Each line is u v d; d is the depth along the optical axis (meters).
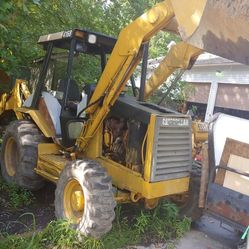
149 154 4.16
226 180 4.29
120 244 4.23
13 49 6.80
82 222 4.04
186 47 4.98
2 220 4.60
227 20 3.42
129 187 4.37
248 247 3.70
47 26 7.66
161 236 4.57
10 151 5.86
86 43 5.01
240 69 10.63
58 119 5.31
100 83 4.50
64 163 4.78
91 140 4.78
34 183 5.38
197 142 6.23
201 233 4.99
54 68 5.52
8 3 4.16
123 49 4.25
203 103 12.13
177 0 3.18
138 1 9.05
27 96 6.32
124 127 4.66
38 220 4.68
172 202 5.20
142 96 4.80
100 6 8.75
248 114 10.72
